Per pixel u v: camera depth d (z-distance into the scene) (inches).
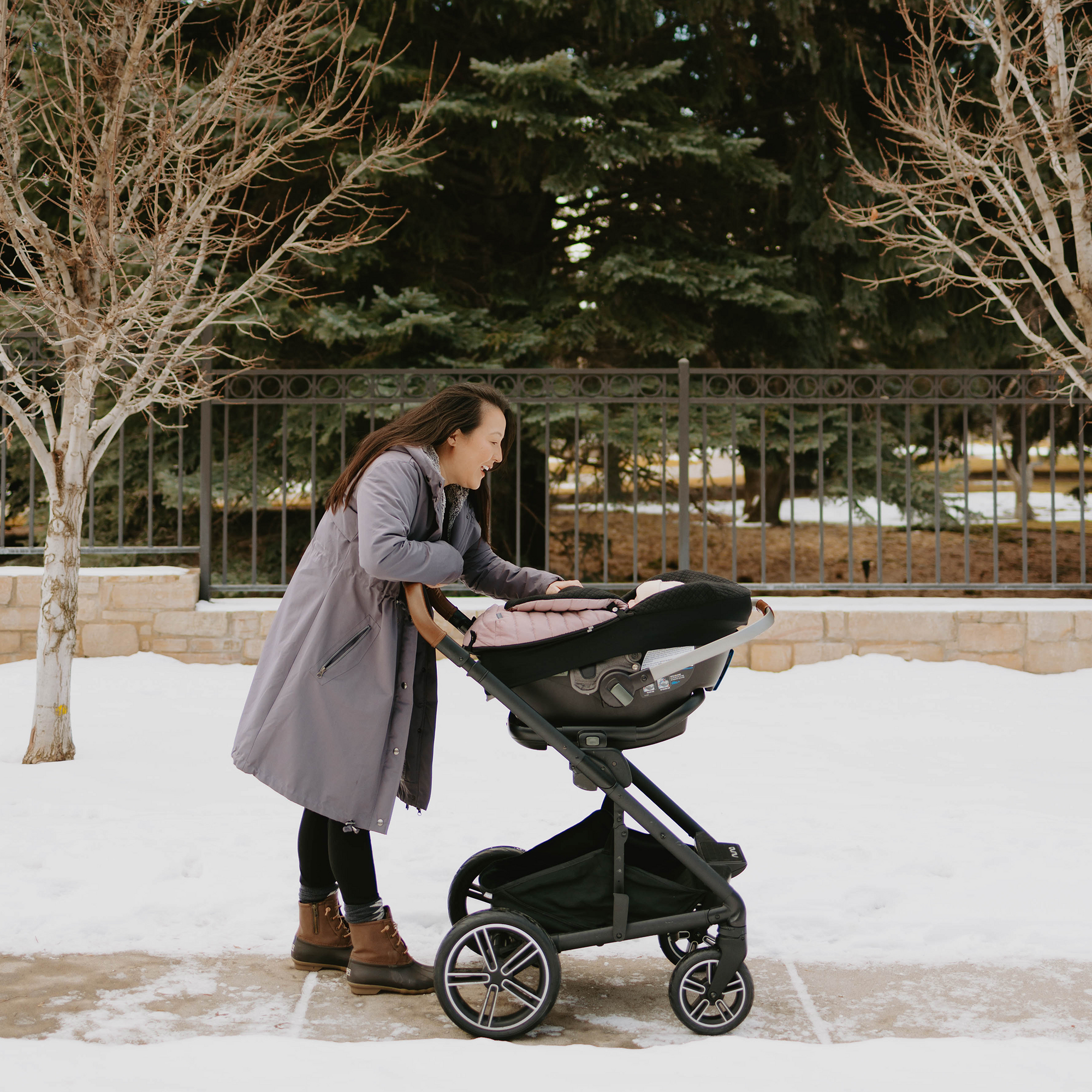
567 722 103.7
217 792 179.8
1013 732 236.2
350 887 106.0
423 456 106.2
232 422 410.3
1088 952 116.9
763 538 316.5
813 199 422.9
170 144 204.7
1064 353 405.7
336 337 365.1
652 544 609.9
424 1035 98.0
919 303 442.6
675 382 429.1
